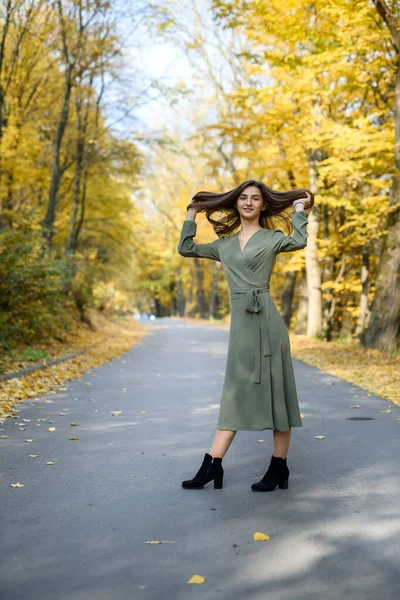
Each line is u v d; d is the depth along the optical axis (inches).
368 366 483.2
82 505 151.3
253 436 238.4
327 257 860.0
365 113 679.1
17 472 182.5
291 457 203.2
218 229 186.2
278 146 789.9
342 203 650.2
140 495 160.1
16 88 735.7
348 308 876.6
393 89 623.2
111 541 127.0
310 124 656.4
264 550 122.3
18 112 734.5
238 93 680.4
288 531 133.0
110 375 445.1
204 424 260.8
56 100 840.9
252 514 144.5
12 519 140.7
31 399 326.0
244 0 599.5
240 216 181.3
